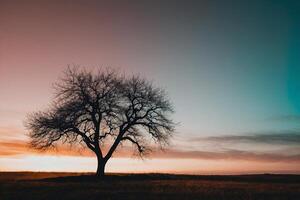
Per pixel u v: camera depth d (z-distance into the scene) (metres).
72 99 44.28
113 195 27.27
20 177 50.03
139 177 46.19
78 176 45.09
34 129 43.75
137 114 45.38
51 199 25.39
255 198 26.28
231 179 50.38
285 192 30.12
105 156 45.00
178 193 28.56
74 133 44.34
